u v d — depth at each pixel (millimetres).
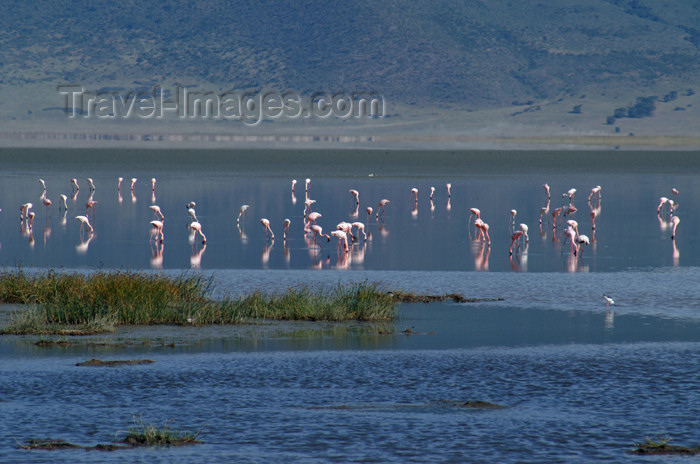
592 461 28734
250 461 28516
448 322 50344
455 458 28906
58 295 51656
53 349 42969
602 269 70125
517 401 35125
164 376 38250
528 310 53812
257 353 42562
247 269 68875
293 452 29328
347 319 51188
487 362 41219
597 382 37906
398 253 78562
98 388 36344
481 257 76438
